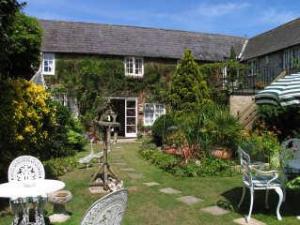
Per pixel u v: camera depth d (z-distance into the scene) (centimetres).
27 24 1597
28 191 568
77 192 900
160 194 880
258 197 828
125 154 1614
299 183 716
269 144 1171
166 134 1656
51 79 2452
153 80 2692
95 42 2616
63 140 1471
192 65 2120
